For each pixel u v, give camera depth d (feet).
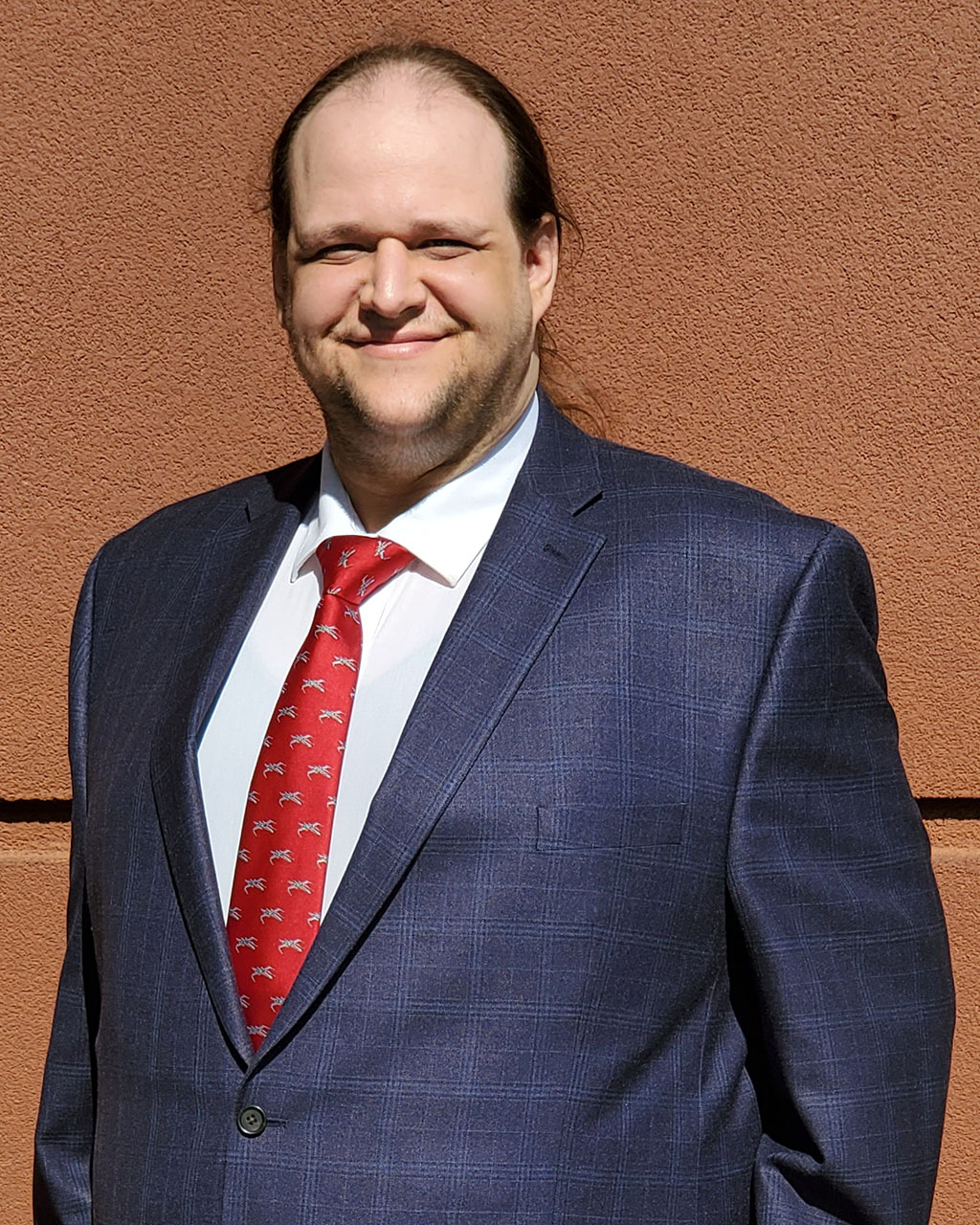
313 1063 5.18
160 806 5.82
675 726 5.44
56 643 9.04
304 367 5.94
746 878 5.42
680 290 8.48
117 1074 5.71
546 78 8.44
